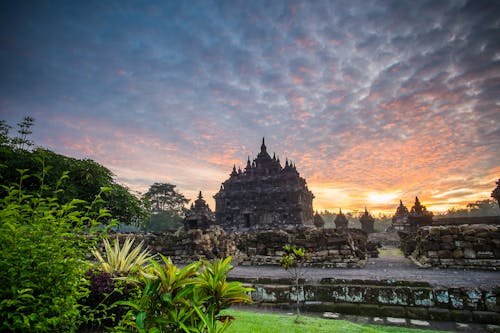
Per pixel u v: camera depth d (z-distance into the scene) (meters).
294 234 16.59
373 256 21.75
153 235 20.22
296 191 50.22
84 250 3.72
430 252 13.60
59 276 3.17
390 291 7.97
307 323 6.58
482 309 7.17
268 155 57.69
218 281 3.05
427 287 7.96
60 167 17.77
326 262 14.62
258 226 50.00
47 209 3.39
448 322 7.12
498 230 12.66
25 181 16.38
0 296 2.74
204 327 2.98
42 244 2.99
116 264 6.23
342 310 8.08
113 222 3.78
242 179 56.00
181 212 73.56
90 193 19.06
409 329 6.62
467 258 12.81
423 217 34.16
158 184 72.06
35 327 2.78
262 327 6.18
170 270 2.99
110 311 5.17
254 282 10.07
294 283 9.49
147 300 2.92
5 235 2.82
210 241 20.36
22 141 17.69
